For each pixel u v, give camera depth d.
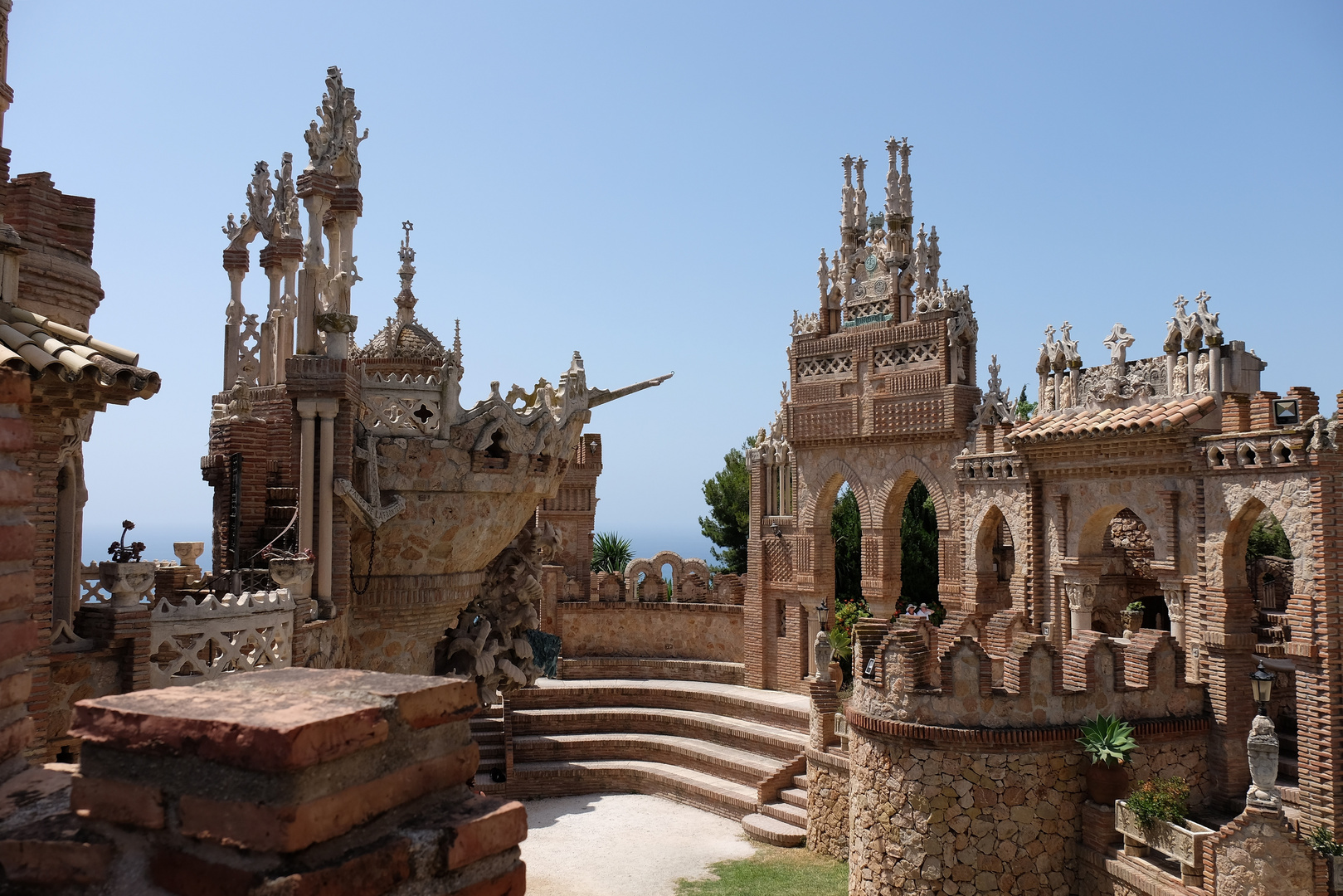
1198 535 19.30
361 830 3.44
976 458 26.78
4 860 3.42
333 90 19.64
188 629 13.88
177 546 23.41
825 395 32.81
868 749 19.36
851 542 49.78
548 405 22.27
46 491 10.21
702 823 27.09
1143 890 16.17
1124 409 22.73
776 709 31.12
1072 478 23.44
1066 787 18.05
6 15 10.73
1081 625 22.97
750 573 35.38
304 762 3.17
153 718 3.38
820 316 33.12
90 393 9.48
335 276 19.59
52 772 4.20
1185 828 16.25
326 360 18.81
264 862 3.14
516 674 24.69
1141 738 18.38
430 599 21.09
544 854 24.56
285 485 22.66
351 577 20.28
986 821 17.83
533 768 29.94
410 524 20.31
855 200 32.91
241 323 25.11
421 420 20.44
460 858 3.61
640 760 31.55
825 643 25.39
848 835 23.69
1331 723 15.92
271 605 15.30
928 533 46.19
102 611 12.86
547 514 40.50
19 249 9.58
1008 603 31.33
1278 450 17.11
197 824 3.24
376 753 3.55
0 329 8.88
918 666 18.59
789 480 34.81
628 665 36.78
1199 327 21.56
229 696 3.63
